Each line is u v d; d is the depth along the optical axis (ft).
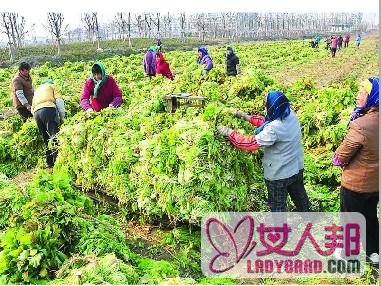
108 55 159.33
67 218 17.70
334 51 121.80
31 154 33.22
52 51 208.23
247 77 40.50
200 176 18.51
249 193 20.71
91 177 23.35
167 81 43.01
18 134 33.37
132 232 21.09
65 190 20.12
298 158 19.36
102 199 23.70
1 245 17.16
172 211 19.36
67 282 15.12
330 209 22.86
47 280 16.24
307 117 32.60
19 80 36.29
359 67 92.17
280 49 152.25
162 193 19.51
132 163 21.34
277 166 18.97
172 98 24.20
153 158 19.95
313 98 38.63
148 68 55.98
